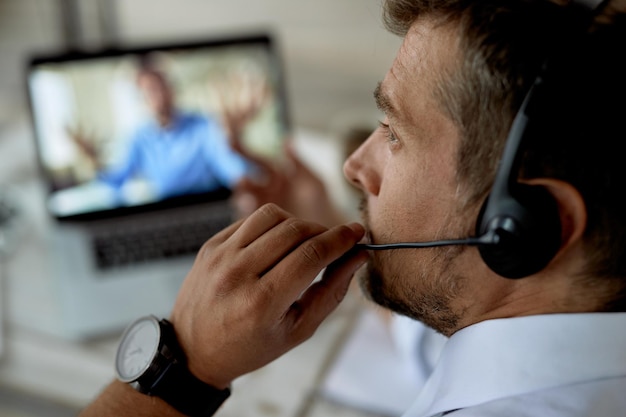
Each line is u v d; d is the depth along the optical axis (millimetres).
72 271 1002
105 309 933
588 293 430
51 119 1059
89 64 1061
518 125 392
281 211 548
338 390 805
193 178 1107
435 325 506
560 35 395
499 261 418
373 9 677
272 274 508
